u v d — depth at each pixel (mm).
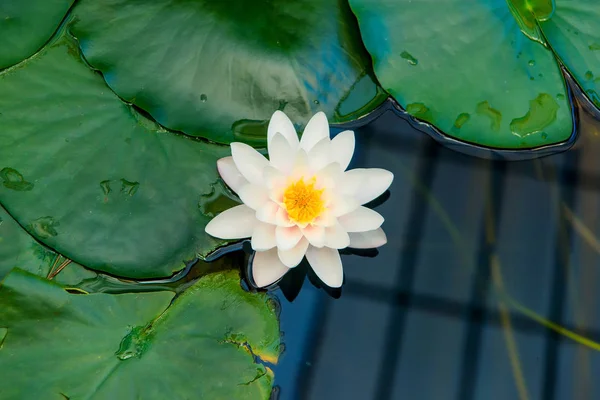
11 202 1393
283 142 1386
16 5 1427
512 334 1426
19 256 1396
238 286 1404
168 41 1421
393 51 1432
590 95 1447
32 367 1367
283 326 1414
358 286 1430
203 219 1409
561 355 1423
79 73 1421
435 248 1443
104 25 1421
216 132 1417
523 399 1410
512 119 1436
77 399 1364
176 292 1402
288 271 1430
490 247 1446
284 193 1393
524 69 1439
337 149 1405
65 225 1395
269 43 1425
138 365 1377
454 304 1431
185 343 1385
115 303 1390
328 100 1431
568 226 1455
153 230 1402
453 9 1440
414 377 1410
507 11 1443
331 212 1392
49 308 1380
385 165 1457
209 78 1419
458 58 1436
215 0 1427
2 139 1402
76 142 1408
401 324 1421
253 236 1385
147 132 1417
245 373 1383
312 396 1397
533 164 1463
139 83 1415
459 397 1409
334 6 1438
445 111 1433
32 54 1422
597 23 1450
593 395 1413
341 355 1410
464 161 1462
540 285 1439
